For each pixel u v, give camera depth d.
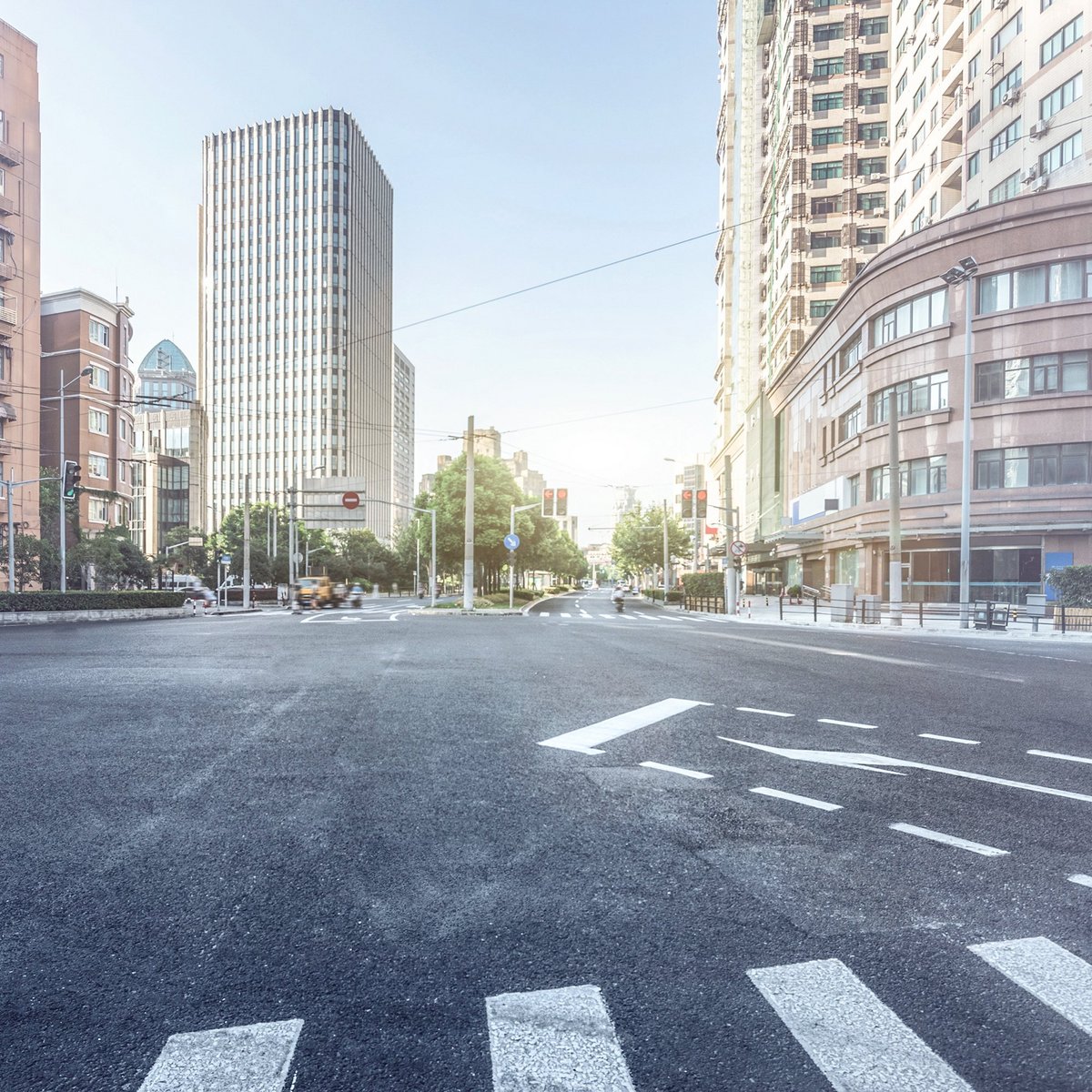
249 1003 2.39
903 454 33.69
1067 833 4.10
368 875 3.43
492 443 173.75
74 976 2.56
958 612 28.80
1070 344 28.59
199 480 108.38
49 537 40.28
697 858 3.66
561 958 2.67
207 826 4.12
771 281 62.69
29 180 44.69
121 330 56.41
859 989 2.48
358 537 94.94
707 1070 2.05
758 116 71.56
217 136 133.75
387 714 7.48
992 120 36.19
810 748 6.09
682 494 41.06
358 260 135.50
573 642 16.41
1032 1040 2.21
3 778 5.10
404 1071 2.05
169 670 11.17
